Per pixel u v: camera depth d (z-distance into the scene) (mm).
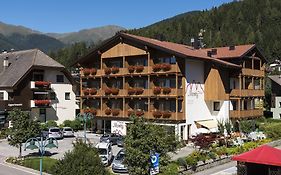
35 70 59281
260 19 182875
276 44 156500
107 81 54156
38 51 63344
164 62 48125
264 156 24125
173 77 47250
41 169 29156
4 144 46844
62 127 54469
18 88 57406
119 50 51844
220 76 50000
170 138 27391
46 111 60406
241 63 53125
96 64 56000
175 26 186625
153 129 24500
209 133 44312
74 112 64125
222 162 35406
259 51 58625
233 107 52969
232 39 165500
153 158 23953
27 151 41719
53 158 36219
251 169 26797
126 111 50719
